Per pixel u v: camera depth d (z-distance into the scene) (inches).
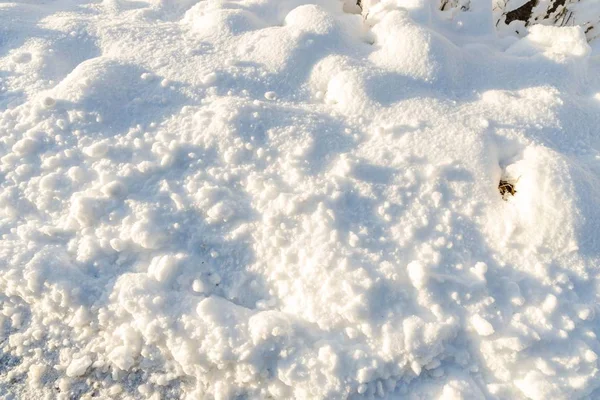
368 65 119.6
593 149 107.1
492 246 87.7
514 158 102.0
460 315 80.0
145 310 80.7
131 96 111.4
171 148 99.3
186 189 95.3
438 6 146.4
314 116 107.3
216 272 88.9
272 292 85.8
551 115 109.0
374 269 83.4
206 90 112.9
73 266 87.5
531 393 73.5
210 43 126.3
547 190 87.8
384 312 80.3
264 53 121.0
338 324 79.7
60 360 84.4
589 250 86.3
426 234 88.1
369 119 108.8
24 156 100.7
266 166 98.6
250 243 89.7
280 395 76.7
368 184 94.3
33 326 87.5
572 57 125.3
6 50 126.3
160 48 124.1
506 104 112.3
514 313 80.0
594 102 120.3
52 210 95.3
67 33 129.5
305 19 128.6
